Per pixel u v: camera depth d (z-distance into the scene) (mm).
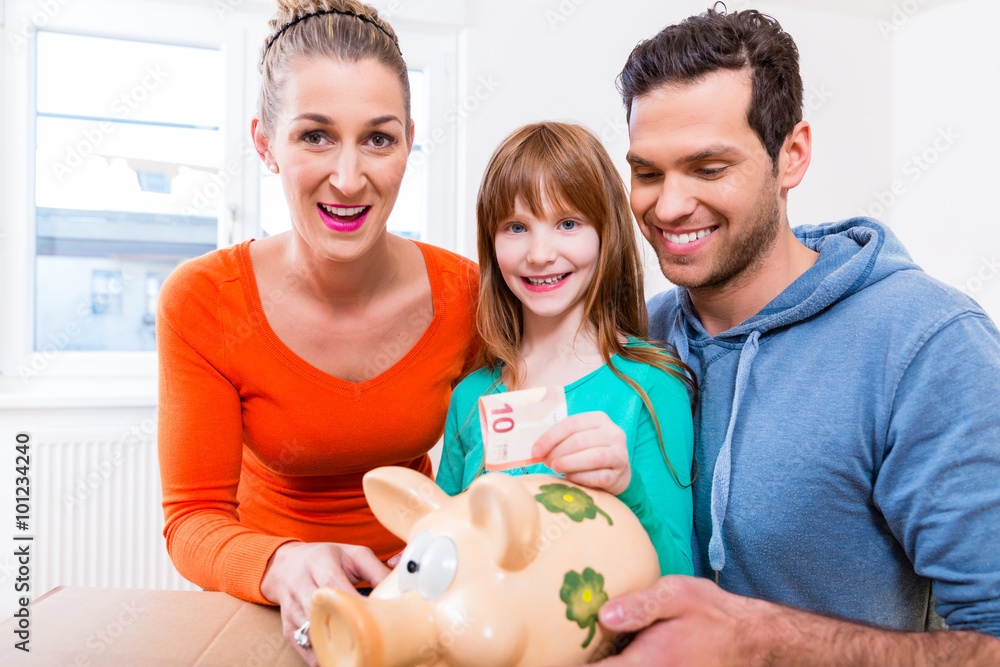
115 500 2049
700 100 765
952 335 720
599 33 2463
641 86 807
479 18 2352
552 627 533
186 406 948
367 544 1085
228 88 2225
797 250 929
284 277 991
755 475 797
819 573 794
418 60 2357
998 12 2617
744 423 828
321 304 987
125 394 2084
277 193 2316
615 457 628
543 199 871
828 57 2889
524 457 640
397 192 895
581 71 2453
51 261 2209
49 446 1992
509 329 995
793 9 2826
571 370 919
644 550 615
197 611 765
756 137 783
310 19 826
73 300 2238
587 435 630
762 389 827
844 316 800
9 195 2121
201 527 876
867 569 787
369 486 642
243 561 798
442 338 1038
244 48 2232
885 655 592
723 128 765
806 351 811
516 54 2389
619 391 854
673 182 799
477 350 1083
